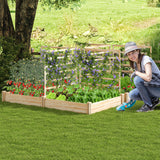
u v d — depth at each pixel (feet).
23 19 36.83
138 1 93.76
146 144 16.70
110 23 73.10
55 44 62.34
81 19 75.10
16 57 36.50
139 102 27.25
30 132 19.02
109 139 17.56
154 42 56.70
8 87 28.91
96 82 28.45
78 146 16.53
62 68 28.55
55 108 25.25
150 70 22.82
